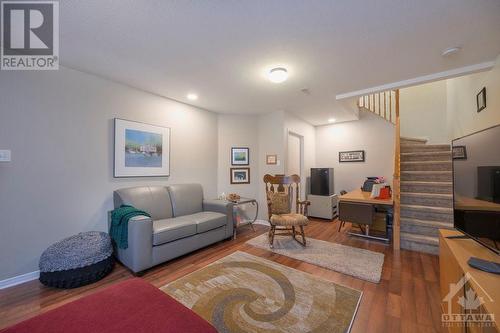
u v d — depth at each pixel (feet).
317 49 6.66
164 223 8.53
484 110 8.46
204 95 10.75
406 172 11.76
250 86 9.59
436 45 6.46
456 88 12.64
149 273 7.45
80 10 5.00
